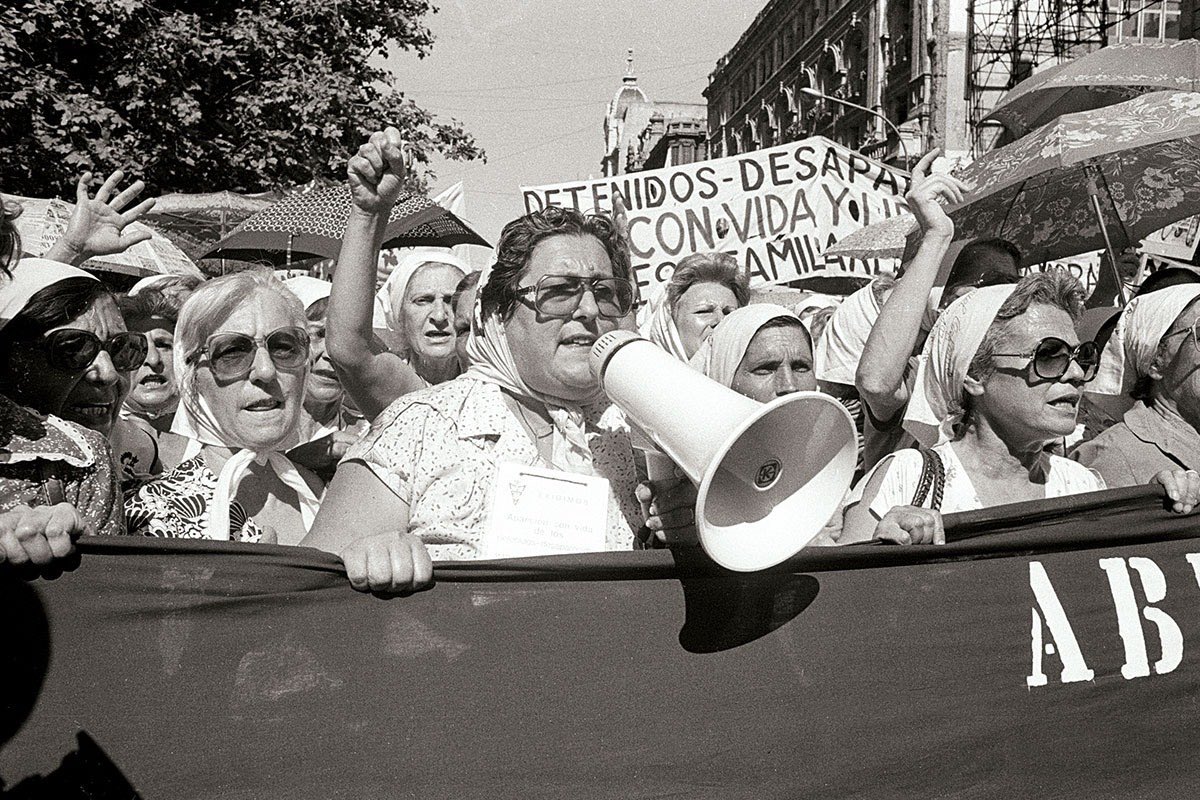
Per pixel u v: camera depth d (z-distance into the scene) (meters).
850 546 2.33
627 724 2.14
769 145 47.84
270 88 14.59
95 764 1.94
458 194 6.74
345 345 2.91
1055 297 2.69
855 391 4.27
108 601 1.95
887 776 2.29
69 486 2.40
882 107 35.25
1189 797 2.46
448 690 2.08
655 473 2.15
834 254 6.96
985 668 2.38
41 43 13.69
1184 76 6.48
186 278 4.12
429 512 2.27
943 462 2.74
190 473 2.87
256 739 2.00
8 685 1.92
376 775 2.04
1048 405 2.66
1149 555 2.53
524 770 2.10
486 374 2.46
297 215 5.76
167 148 13.83
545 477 2.28
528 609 2.13
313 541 2.32
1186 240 6.97
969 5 31.11
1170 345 3.32
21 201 5.28
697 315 4.18
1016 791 2.37
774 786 2.21
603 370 1.98
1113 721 2.45
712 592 2.20
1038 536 2.44
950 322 2.83
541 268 2.34
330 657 2.03
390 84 16.55
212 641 1.99
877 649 2.31
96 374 2.77
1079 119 5.01
